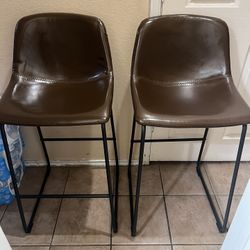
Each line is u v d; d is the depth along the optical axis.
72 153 1.59
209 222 1.32
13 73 1.15
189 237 1.26
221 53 1.16
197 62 1.20
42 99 1.09
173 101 1.10
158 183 1.52
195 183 1.52
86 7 1.15
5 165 1.29
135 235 1.26
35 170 1.61
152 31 1.14
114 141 1.39
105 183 1.52
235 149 1.58
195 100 1.11
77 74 1.21
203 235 1.26
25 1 1.13
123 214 1.35
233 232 0.91
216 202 1.41
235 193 1.45
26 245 1.23
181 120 0.96
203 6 1.15
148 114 0.98
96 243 1.23
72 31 1.14
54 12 1.14
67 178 1.56
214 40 1.15
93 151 1.58
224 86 1.15
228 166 1.62
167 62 1.20
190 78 1.22
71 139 1.43
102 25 1.11
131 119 1.44
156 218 1.33
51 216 1.35
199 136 1.52
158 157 1.61
